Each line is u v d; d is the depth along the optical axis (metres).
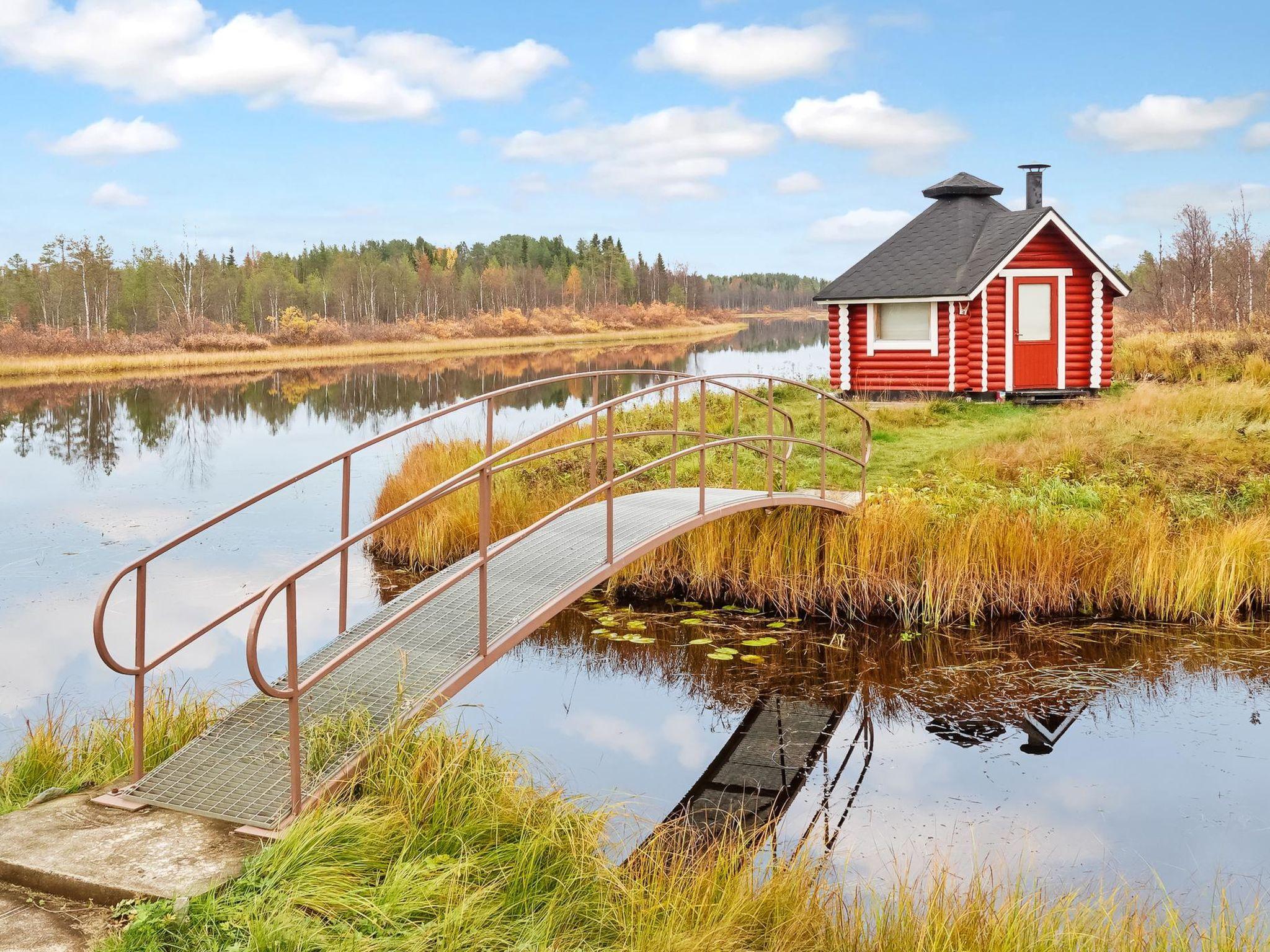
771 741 7.48
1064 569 9.96
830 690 8.41
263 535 14.02
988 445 14.85
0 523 14.65
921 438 16.30
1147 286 51.38
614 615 10.27
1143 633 9.42
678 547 10.85
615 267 141.25
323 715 5.59
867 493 12.01
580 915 4.58
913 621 9.88
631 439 16.12
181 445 22.91
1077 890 5.33
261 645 9.45
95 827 4.71
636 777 6.91
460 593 7.08
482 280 117.50
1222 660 8.77
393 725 5.32
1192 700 7.98
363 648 5.67
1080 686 8.31
